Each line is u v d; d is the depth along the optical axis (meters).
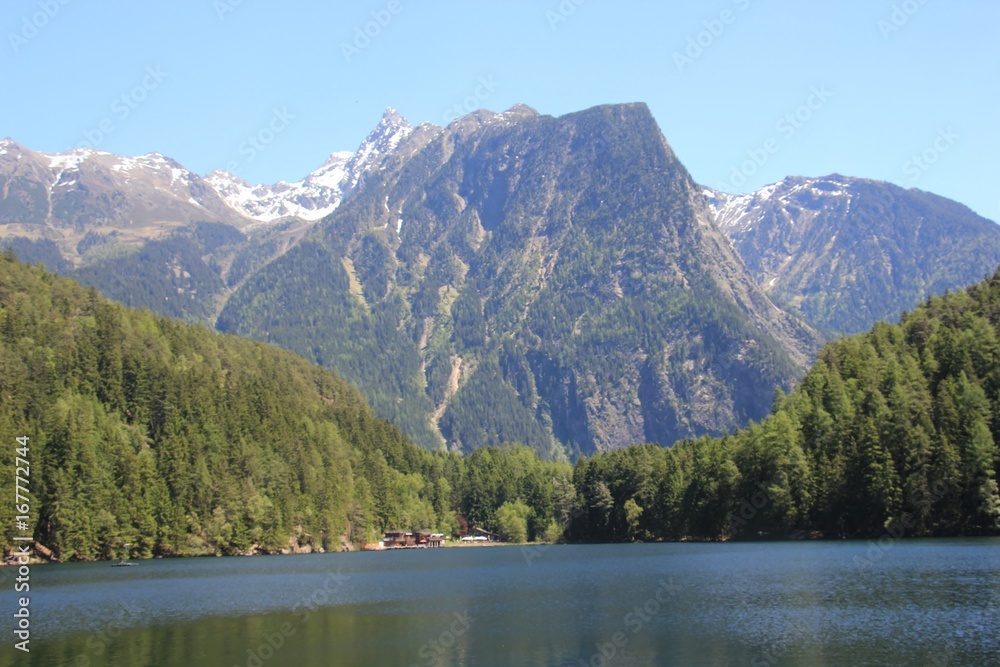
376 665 85.31
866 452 174.88
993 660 77.88
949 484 165.12
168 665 86.62
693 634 93.50
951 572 122.56
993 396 174.38
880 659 79.56
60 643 97.31
